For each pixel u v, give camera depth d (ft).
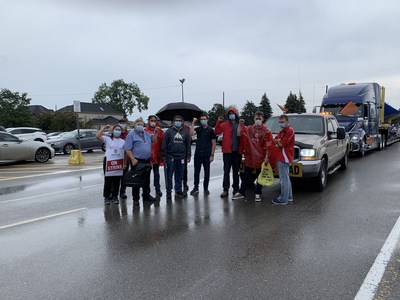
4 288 12.39
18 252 15.81
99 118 290.76
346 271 13.34
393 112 75.05
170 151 26.63
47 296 11.80
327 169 30.25
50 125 206.69
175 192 27.45
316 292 11.78
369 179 33.47
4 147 50.34
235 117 26.27
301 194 27.32
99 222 20.54
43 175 40.14
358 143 51.62
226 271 13.53
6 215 22.26
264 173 24.52
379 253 15.05
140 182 24.04
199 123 28.91
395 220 19.86
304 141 27.14
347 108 53.16
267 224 19.53
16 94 213.05
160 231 18.65
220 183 33.40
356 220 19.99
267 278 12.88
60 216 21.93
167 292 11.96
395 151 65.05
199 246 16.29
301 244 16.29
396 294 11.62
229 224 19.67
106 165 24.84
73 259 14.96
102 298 11.62
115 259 14.90
